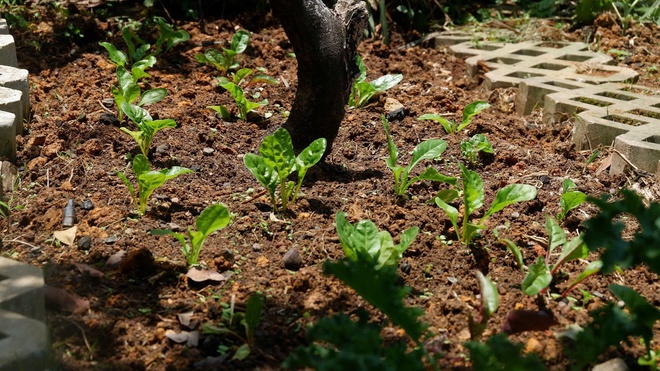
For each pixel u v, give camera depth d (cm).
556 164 334
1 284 258
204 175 319
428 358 243
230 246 288
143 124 320
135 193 308
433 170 304
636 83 388
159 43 387
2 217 296
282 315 267
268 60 401
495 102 382
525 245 293
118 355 256
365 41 432
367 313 249
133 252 276
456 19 465
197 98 365
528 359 239
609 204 241
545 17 466
